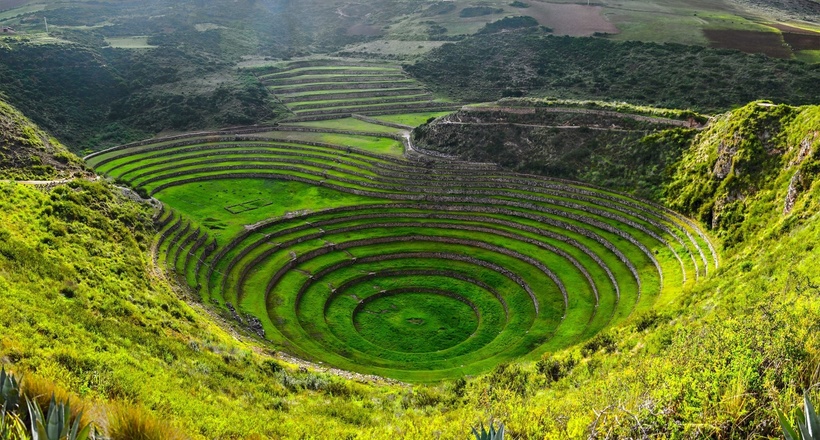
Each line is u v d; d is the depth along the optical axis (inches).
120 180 3009.4
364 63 5093.5
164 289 1747.0
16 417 364.2
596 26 4909.0
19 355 805.2
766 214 1802.4
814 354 500.4
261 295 2142.0
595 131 2780.5
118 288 1481.3
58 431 344.2
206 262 2250.2
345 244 2536.9
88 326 1113.4
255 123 4001.0
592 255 2228.1
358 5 6894.7
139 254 1907.0
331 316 2111.2
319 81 4662.9
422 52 5078.7
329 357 1833.2
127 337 1173.7
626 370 960.3
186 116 3996.1
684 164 2357.3
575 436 564.7
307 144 3585.1
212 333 1565.0
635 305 1854.1
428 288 2287.2
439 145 3189.0
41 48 4023.1
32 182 1950.1
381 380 1637.6
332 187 3043.8
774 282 1171.9
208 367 1232.8
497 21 5319.9
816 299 745.6
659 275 1979.6
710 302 1331.2
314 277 2320.4
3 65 3715.6
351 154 3378.4
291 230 2620.6
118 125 3865.7
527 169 2842.0
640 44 4279.0
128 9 5866.1
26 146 2128.4
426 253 2470.5
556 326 1936.5
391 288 2289.6
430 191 2849.4
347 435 967.0
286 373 1437.0
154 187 3019.2
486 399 1095.6
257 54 5551.2
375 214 2728.8
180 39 5196.9
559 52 4576.8
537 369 1398.9
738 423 460.8
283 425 981.2
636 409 541.6
